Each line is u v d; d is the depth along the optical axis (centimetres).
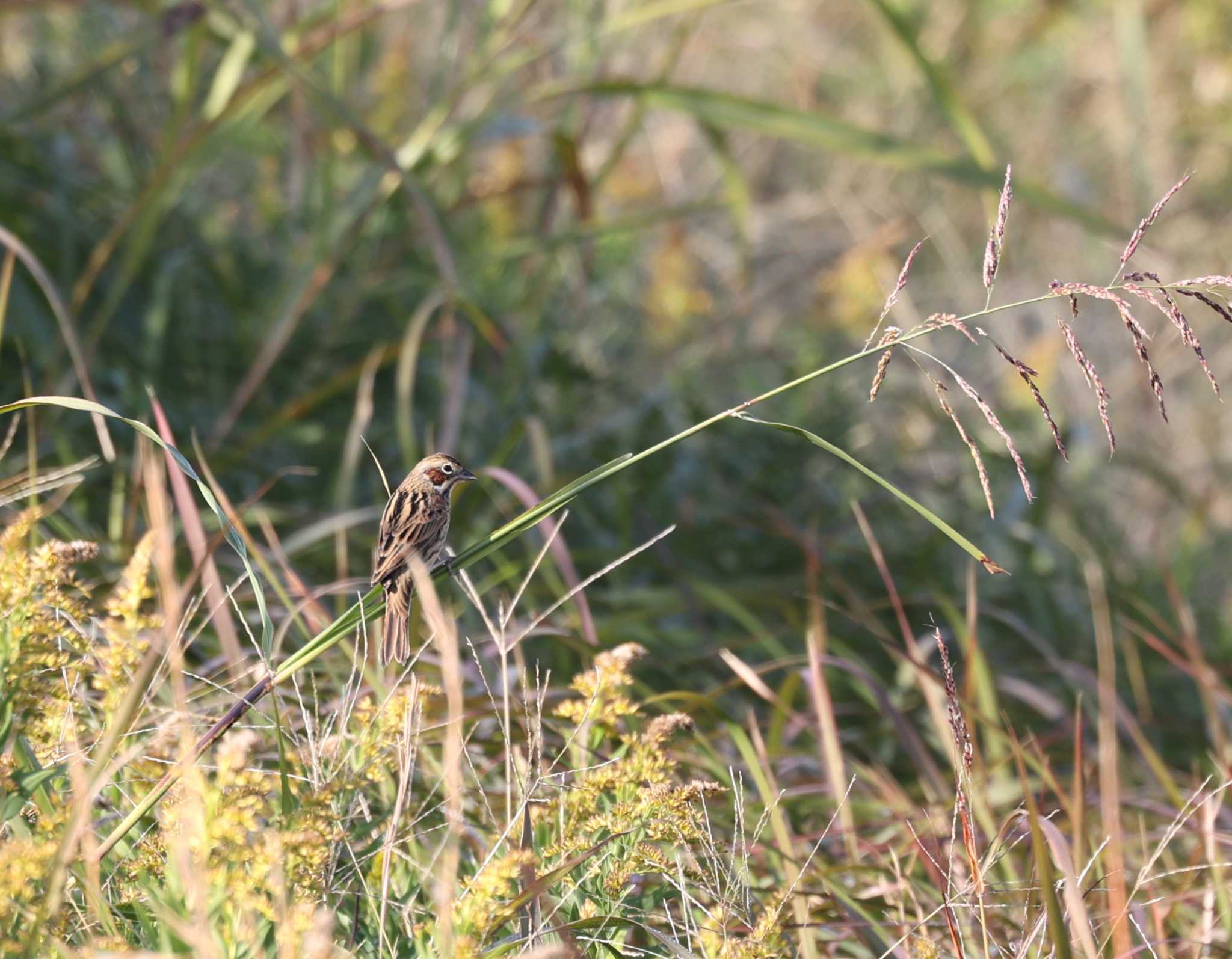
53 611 514
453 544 1078
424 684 534
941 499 1423
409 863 551
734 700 1015
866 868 644
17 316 1123
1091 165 2327
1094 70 2353
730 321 1634
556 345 1496
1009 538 1326
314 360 1279
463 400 1180
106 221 1349
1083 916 476
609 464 542
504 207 1612
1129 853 809
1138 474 1773
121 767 482
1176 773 995
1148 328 2016
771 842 673
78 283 1264
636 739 554
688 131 2136
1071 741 1003
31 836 472
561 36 1480
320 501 1170
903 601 1072
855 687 1028
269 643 502
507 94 1678
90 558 514
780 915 560
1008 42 2430
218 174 1600
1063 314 2002
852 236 2094
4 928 421
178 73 1447
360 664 663
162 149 1216
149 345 1179
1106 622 966
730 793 707
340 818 494
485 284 1514
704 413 1381
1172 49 2338
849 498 1368
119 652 494
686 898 509
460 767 595
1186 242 2164
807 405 1514
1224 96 2258
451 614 624
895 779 972
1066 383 1942
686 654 977
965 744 533
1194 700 1212
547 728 718
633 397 1463
